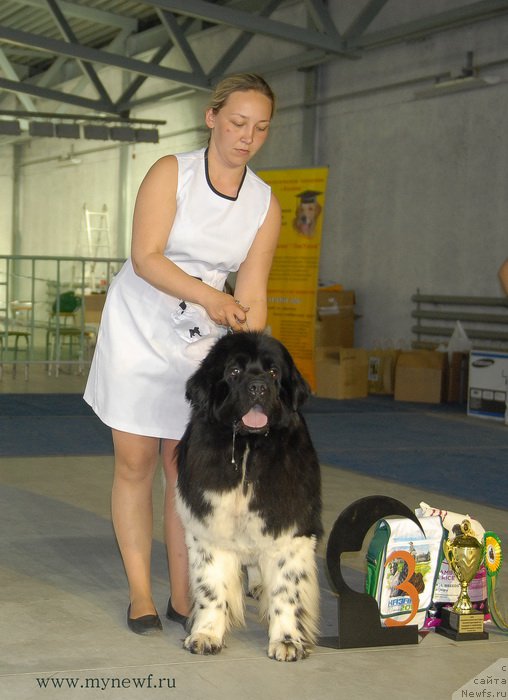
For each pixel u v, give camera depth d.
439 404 12.20
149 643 3.23
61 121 23.44
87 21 20.03
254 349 2.93
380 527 3.37
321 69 15.56
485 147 12.71
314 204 12.73
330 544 3.28
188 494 3.04
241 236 3.37
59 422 9.22
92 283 22.39
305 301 12.87
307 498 3.04
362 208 14.86
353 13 14.69
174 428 3.39
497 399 10.70
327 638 3.31
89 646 3.18
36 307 23.91
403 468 7.24
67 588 3.89
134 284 3.38
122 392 3.36
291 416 3.00
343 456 7.74
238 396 2.88
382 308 14.51
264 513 2.97
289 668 3.02
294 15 15.85
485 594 3.56
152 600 3.60
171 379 3.36
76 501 5.64
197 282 3.13
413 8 13.71
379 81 14.39
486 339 12.84
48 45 15.70
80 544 4.63
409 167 13.95
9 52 21.81
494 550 3.55
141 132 19.05
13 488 5.96
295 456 3.01
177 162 3.26
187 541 3.21
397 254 14.23
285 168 13.01
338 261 15.39
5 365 15.53
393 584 3.33
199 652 3.12
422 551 3.41
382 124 14.39
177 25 16.61
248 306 3.40
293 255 12.95
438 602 3.50
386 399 12.65
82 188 23.42
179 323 3.30
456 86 12.73
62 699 2.68
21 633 3.29
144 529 3.52
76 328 15.04
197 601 3.20
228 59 16.83
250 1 16.81
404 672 3.02
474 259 12.95
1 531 4.82
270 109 3.23
